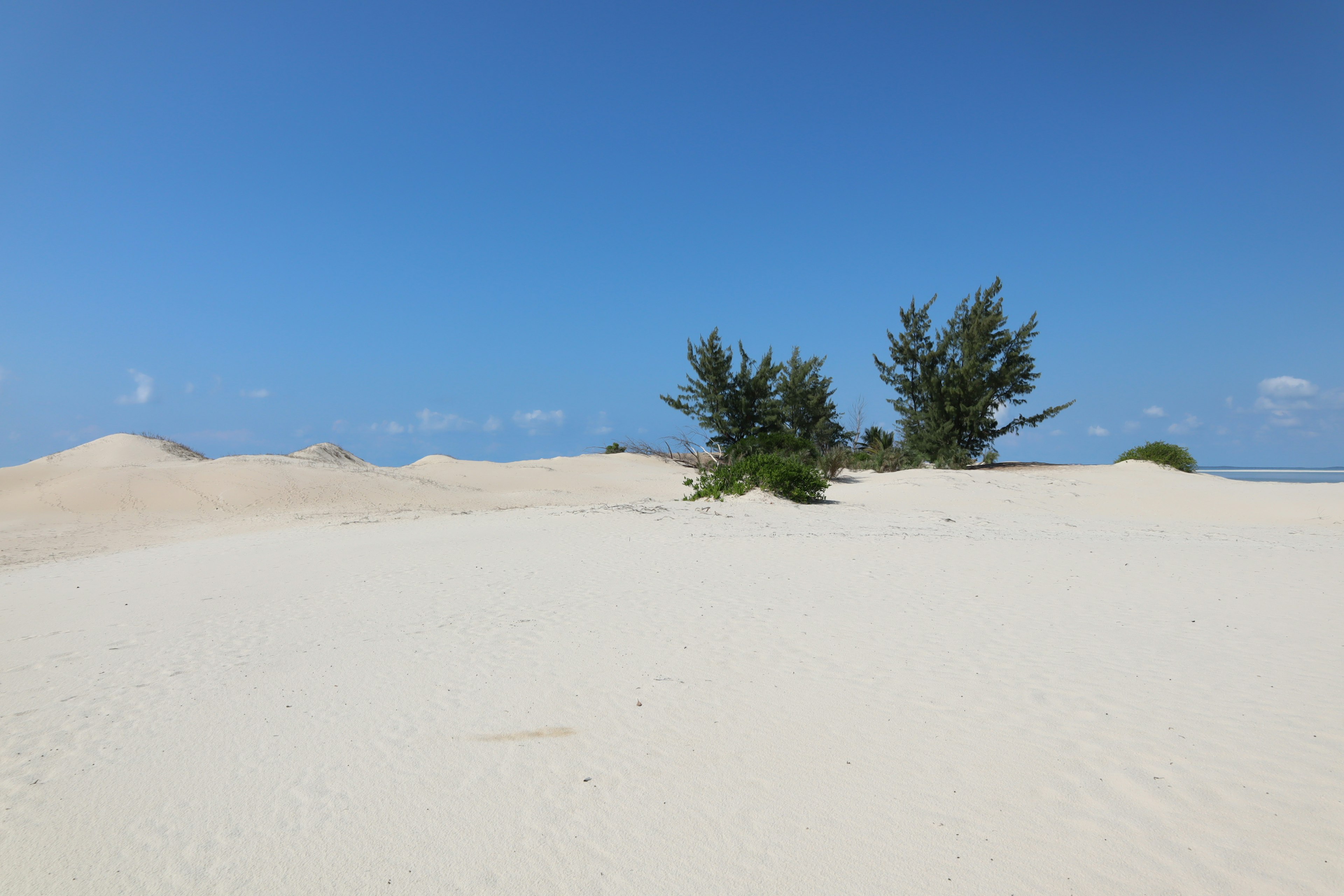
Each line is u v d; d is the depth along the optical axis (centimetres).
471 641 724
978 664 601
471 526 1798
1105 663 596
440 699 560
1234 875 310
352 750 471
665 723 495
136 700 592
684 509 1941
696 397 4044
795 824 362
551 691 567
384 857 347
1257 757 415
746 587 953
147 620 916
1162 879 310
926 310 3453
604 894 313
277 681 623
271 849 359
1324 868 312
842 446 4222
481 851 349
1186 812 360
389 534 1764
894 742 452
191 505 2878
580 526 1662
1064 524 1662
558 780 417
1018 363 3341
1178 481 2678
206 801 412
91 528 2438
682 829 360
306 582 1129
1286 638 658
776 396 4091
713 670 606
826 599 867
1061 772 406
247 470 3344
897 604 833
